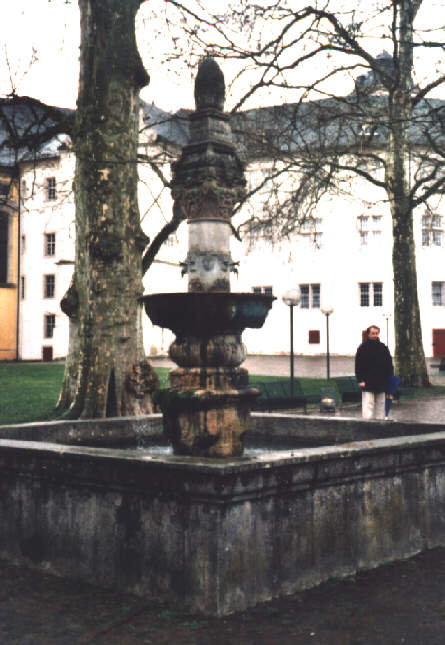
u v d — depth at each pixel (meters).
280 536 5.30
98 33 13.86
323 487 5.66
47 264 51.31
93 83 13.84
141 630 4.66
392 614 4.94
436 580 5.69
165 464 5.03
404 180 25.97
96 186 13.66
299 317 50.03
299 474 5.36
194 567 4.97
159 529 5.18
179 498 5.07
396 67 17.58
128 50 13.89
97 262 13.52
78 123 14.55
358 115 16.95
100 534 5.54
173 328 6.73
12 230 52.72
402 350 26.78
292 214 21.89
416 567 6.06
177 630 4.65
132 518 5.34
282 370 37.78
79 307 17.19
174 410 6.61
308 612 4.97
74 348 17.45
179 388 6.65
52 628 4.70
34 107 18.75
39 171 48.34
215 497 4.85
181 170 7.05
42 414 16.97
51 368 35.94
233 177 6.98
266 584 5.19
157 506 5.20
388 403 13.34
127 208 13.83
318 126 18.14
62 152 45.69
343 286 48.88
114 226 13.60
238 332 6.82
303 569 5.46
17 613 4.97
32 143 18.89
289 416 8.91
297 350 50.00
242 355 6.79
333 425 8.53
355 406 21.64
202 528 4.93
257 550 5.12
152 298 6.57
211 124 6.98
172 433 6.65
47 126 18.73
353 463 5.82
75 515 5.70
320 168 18.69
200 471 4.86
